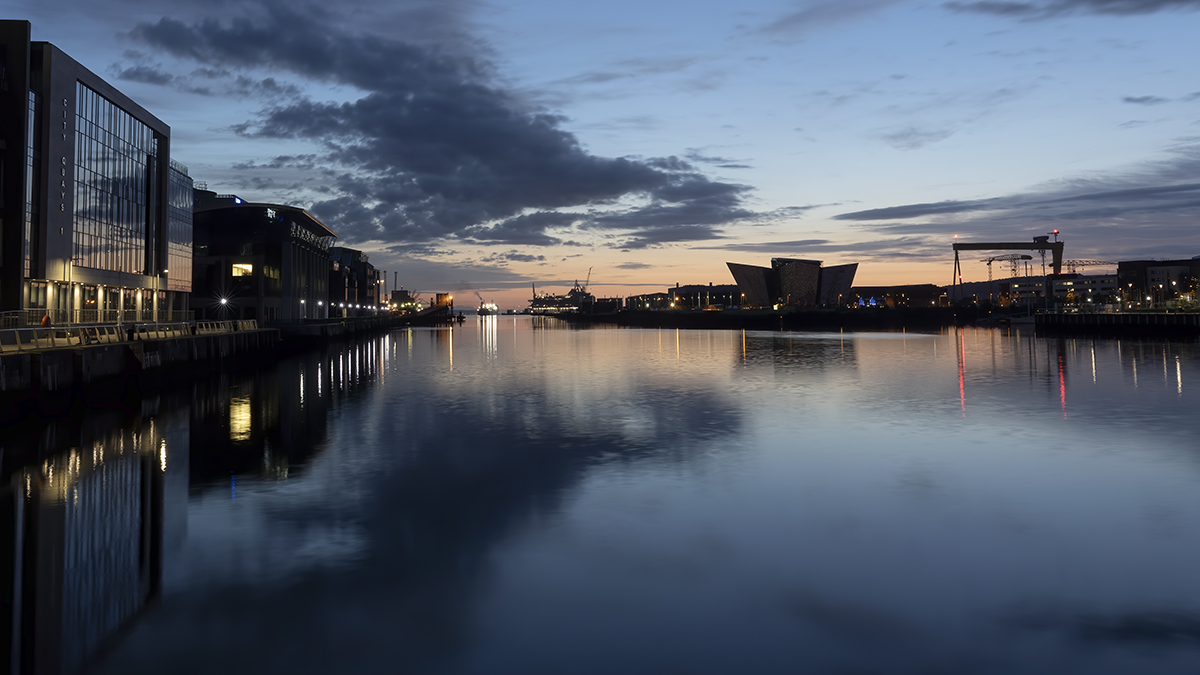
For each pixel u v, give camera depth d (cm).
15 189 4934
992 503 1791
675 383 4900
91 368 3538
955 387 4553
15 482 2041
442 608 1173
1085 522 1630
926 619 1134
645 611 1163
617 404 3762
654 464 2255
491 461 2300
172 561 1388
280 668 990
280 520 1653
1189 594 1221
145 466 2239
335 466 2228
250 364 6500
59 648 1040
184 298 8244
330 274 16688
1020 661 1006
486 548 1458
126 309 6619
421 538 1521
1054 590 1241
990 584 1268
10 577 1315
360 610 1163
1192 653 1024
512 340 12681
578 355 8150
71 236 5506
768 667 988
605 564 1368
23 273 4941
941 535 1538
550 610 1164
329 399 3984
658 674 969
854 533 1552
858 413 3400
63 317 5325
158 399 4000
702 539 1513
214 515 1692
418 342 11650
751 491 1912
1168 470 2156
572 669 983
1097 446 2541
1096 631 1093
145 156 7012
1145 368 5766
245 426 3033
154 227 7181
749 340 12519
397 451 2473
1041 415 3303
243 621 1132
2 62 4972
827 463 2264
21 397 2911
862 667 990
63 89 5338
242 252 10344
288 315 10531
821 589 1248
